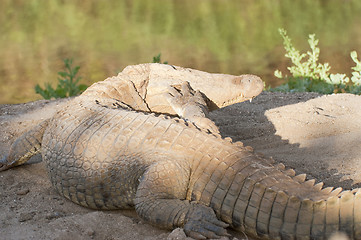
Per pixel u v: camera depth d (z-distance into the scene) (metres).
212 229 13.66
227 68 48.50
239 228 13.90
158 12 73.44
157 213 14.22
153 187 14.55
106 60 51.56
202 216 13.89
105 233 14.48
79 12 73.19
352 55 29.89
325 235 12.76
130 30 63.72
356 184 16.53
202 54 53.41
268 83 43.50
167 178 14.69
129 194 15.71
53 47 56.78
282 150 19.75
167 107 18.80
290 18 66.94
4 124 24.12
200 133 15.50
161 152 15.27
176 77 18.83
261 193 13.55
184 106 17.67
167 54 53.75
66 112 18.30
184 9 74.75
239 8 73.94
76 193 16.55
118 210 16.28
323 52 50.97
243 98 18.88
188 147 15.12
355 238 12.59
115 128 16.39
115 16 71.31
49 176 17.59
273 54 52.12
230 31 62.44
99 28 65.00
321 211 12.82
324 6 71.44
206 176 14.60
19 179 18.73
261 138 20.92
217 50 54.69
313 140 20.30
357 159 18.28
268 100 25.92
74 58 52.34
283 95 26.78
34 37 60.97
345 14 66.75
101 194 16.11
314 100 24.70
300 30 60.84
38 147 19.38
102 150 16.09
